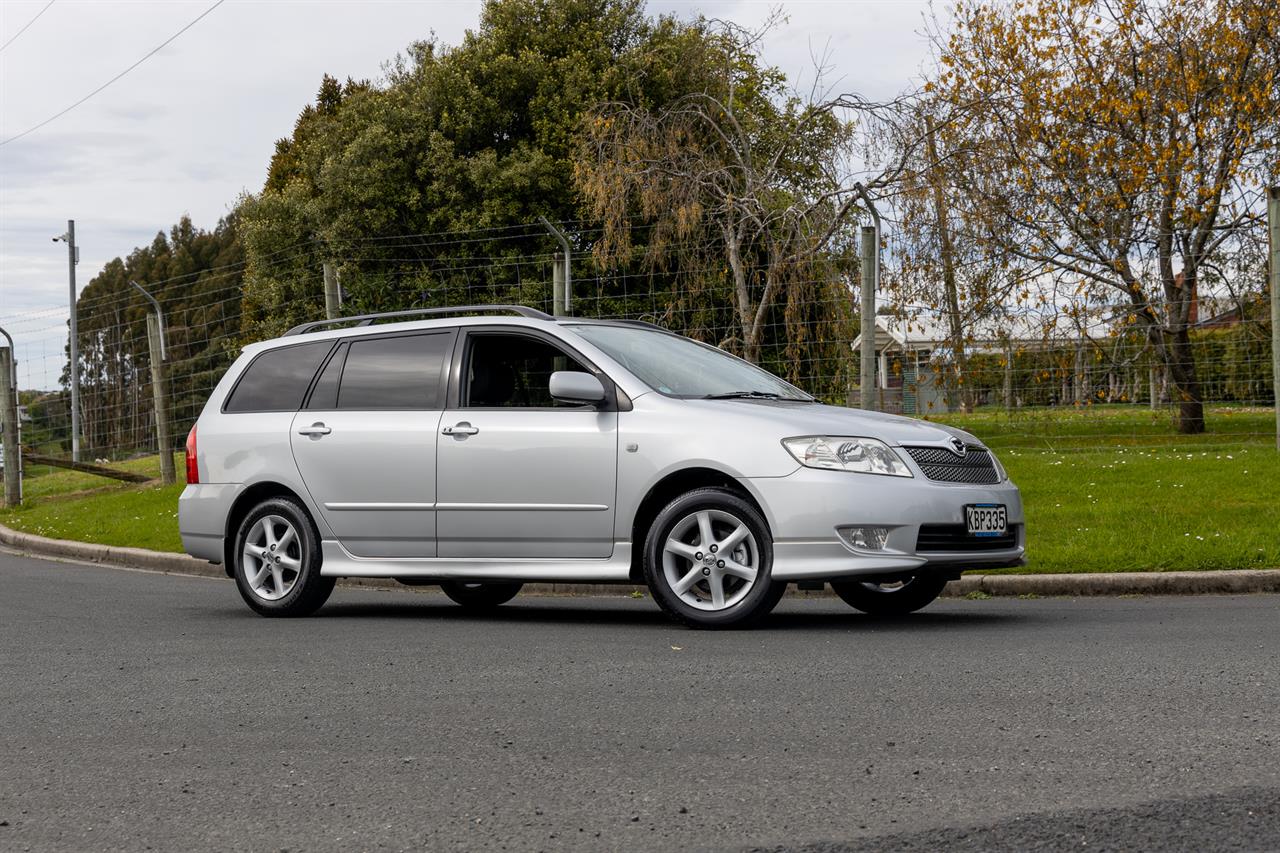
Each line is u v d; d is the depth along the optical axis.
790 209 17.42
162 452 19.23
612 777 3.92
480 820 3.52
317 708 5.14
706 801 3.62
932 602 8.73
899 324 18.89
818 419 7.13
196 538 8.84
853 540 6.80
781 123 20.31
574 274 26.19
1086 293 23.09
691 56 22.44
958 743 4.18
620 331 8.21
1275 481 11.93
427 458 7.92
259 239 33.84
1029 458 14.68
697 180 18.12
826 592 9.28
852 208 17.61
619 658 6.11
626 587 9.95
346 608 9.05
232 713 5.10
